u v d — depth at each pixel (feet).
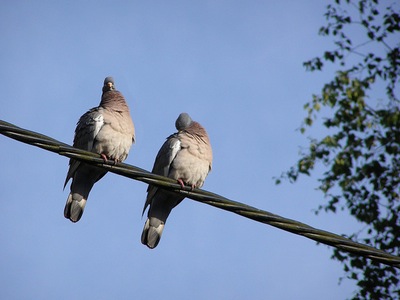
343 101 60.85
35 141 30.04
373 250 31.58
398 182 59.06
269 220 31.40
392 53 62.80
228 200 31.83
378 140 60.03
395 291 54.34
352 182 59.41
